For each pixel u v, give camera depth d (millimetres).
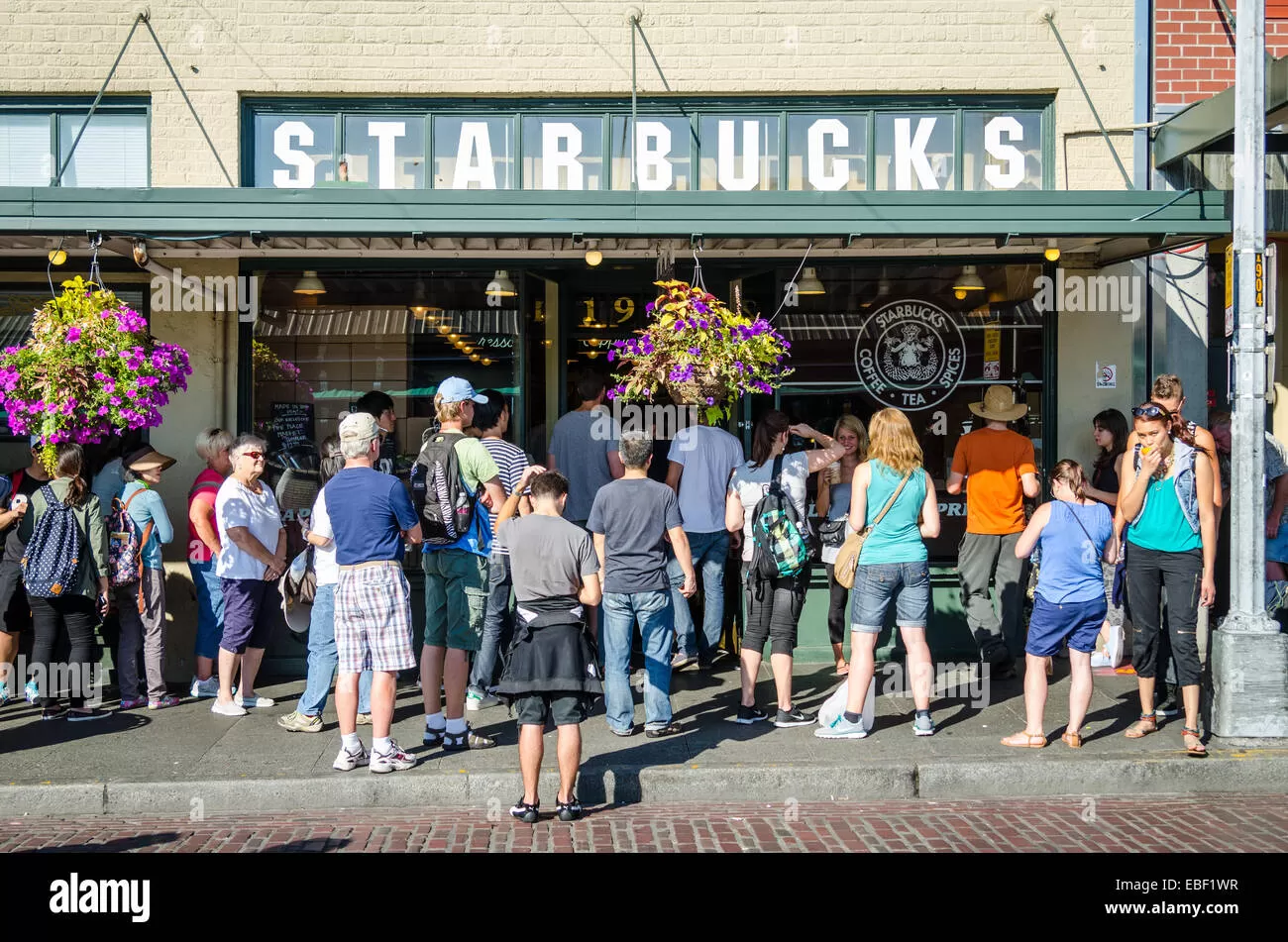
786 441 8125
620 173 9141
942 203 7695
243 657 8086
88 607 7734
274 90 8914
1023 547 6945
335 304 9133
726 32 9055
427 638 7148
